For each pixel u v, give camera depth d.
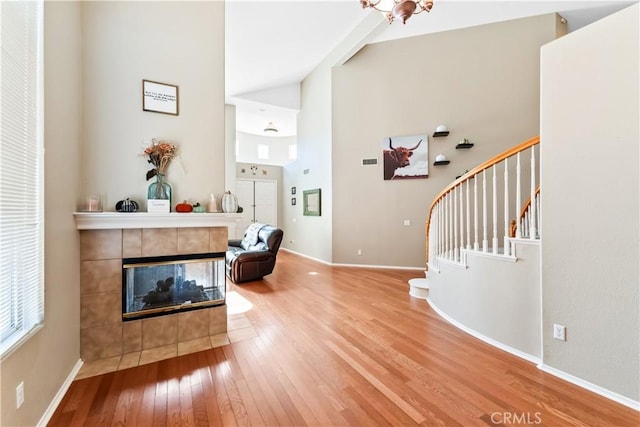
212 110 2.67
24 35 1.41
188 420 1.55
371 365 2.11
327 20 4.48
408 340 2.51
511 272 2.31
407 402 1.70
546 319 2.04
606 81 1.75
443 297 3.11
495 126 4.94
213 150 2.67
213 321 2.64
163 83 2.48
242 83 6.17
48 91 1.64
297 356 2.24
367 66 5.63
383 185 5.56
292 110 7.35
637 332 1.65
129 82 2.36
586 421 1.54
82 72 2.20
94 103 2.24
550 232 2.02
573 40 1.90
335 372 2.02
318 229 6.51
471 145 4.93
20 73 1.38
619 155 1.70
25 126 1.41
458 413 1.60
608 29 1.74
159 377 1.97
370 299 3.66
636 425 1.51
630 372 1.67
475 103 5.04
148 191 2.38
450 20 4.81
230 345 2.44
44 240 1.57
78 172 2.12
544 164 2.05
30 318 1.45
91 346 2.18
